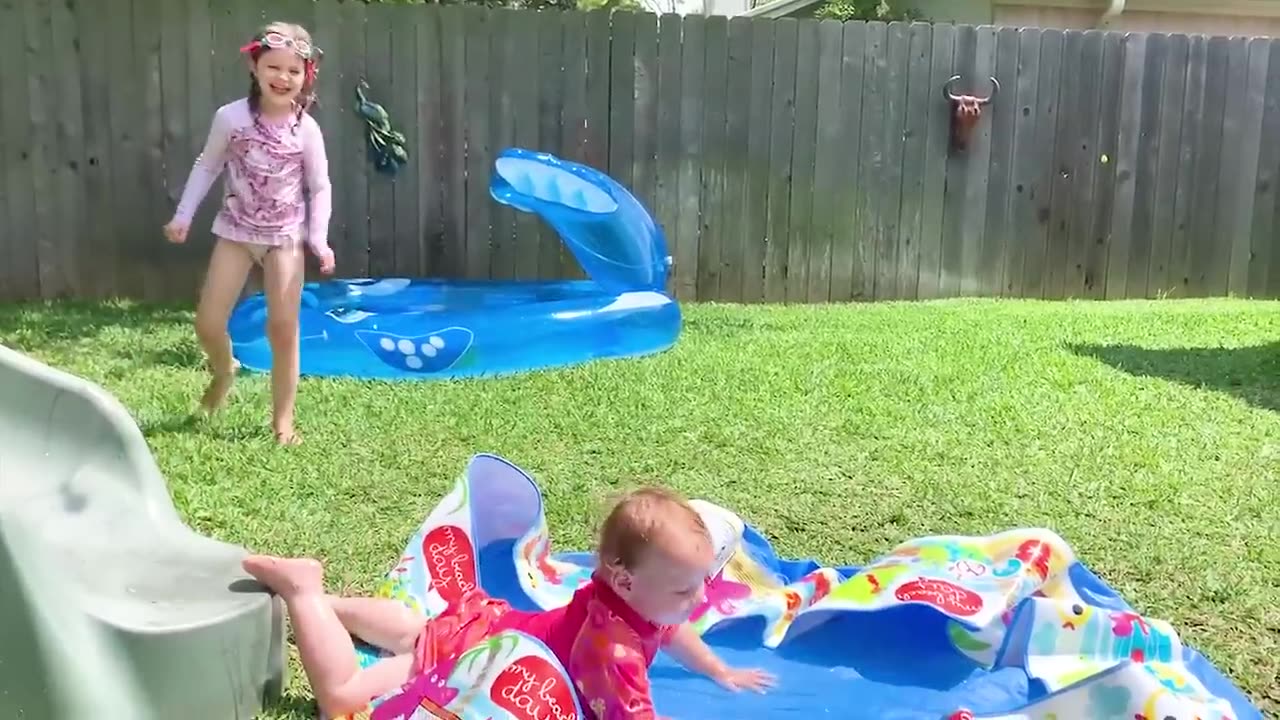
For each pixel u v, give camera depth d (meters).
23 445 2.57
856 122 8.15
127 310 6.88
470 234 7.75
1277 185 8.77
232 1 7.19
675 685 2.53
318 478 3.76
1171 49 8.46
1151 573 3.12
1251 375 5.64
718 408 4.81
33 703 1.96
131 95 7.18
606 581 2.12
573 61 7.70
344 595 2.86
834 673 2.60
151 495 2.60
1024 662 2.59
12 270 7.20
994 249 8.52
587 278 7.91
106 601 2.16
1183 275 8.79
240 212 4.17
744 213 8.09
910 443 4.34
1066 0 11.01
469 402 4.82
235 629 2.19
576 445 4.24
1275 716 2.36
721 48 7.87
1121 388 5.30
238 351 5.36
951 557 2.87
